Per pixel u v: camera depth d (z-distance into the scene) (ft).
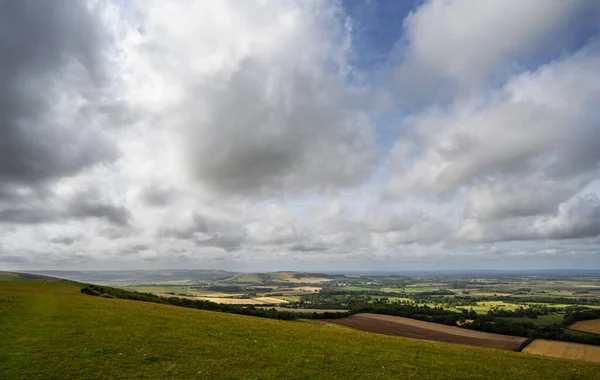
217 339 127.95
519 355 158.10
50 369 82.07
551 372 116.47
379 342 159.74
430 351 145.48
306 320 347.15
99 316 153.69
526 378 106.42
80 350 97.40
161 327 140.56
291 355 113.70
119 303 221.66
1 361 84.17
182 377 84.43
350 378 95.09
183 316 183.11
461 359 131.64
